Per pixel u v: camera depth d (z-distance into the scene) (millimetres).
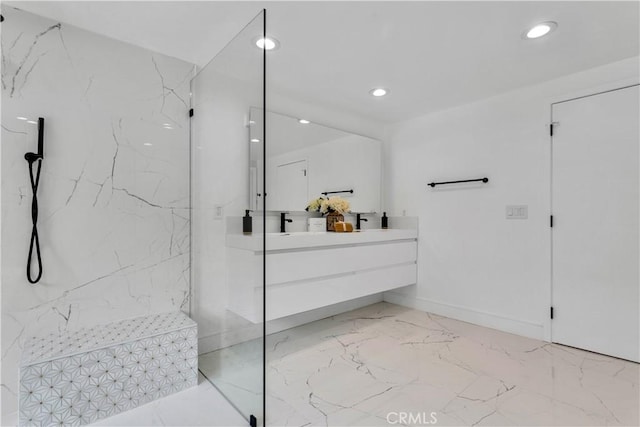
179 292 2213
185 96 2248
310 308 2490
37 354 1577
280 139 2781
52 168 1767
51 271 1770
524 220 2682
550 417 1634
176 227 2199
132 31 1888
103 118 1929
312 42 1988
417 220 3430
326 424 1611
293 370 2156
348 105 3084
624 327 2240
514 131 2732
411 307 3506
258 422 1596
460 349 2461
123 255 2000
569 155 2455
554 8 1663
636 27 1823
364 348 2496
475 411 1693
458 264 3105
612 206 2277
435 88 2693
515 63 2262
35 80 1719
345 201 3029
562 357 2299
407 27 1830
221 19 1771
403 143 3549
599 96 2318
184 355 1921
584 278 2396
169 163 2176
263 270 1679
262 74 1639
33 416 1507
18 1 1605
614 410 1686
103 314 1938
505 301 2801
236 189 2359
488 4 1632
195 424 1629
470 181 2979
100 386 1659
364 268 2883
